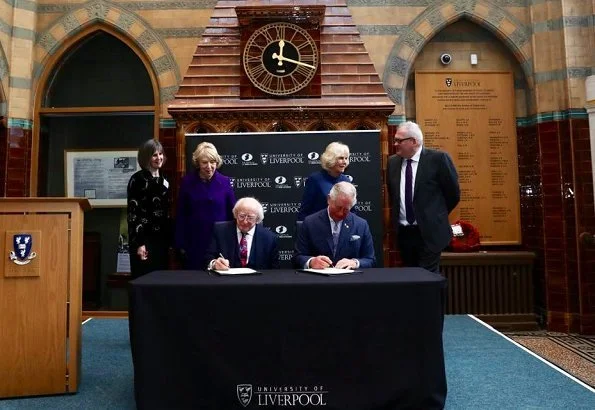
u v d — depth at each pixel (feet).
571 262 19.83
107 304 21.33
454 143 21.59
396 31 21.38
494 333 16.25
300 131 18.45
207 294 8.75
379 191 17.92
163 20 21.36
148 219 13.97
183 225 14.20
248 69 18.85
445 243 12.51
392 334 8.82
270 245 12.22
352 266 10.85
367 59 19.24
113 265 21.48
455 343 14.99
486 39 22.09
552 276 20.04
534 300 20.94
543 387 11.10
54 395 10.67
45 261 10.82
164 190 14.29
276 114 18.60
